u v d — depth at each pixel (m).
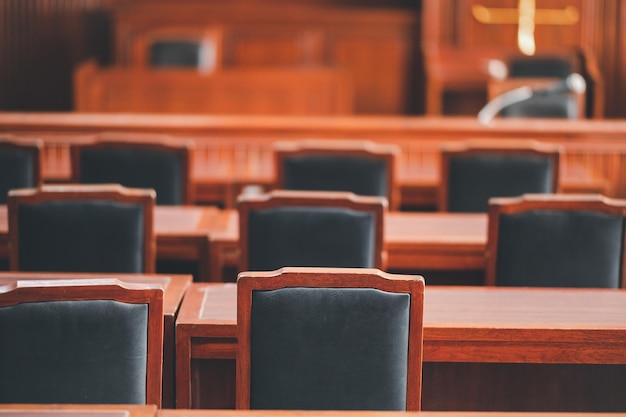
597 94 9.90
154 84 9.20
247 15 11.09
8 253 4.67
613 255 4.21
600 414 2.68
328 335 3.05
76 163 5.32
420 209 6.14
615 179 6.68
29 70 11.43
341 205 4.20
